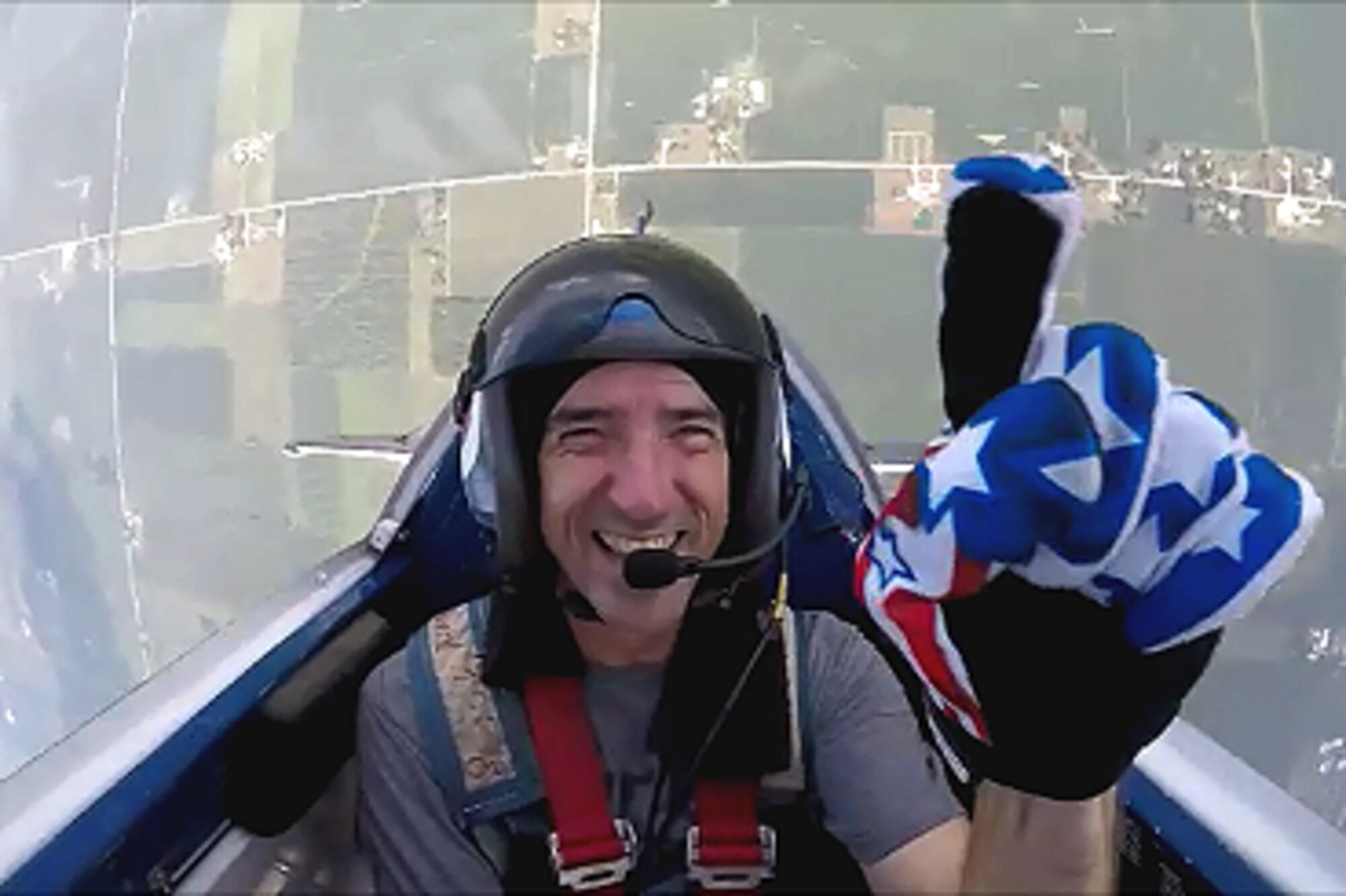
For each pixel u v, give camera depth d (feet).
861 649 6.82
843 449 10.61
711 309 6.20
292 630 7.93
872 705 6.56
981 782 4.25
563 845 5.92
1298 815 5.90
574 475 5.97
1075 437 3.14
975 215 3.41
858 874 6.27
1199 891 5.42
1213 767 6.47
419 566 9.53
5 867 5.22
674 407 6.01
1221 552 3.20
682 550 6.13
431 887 6.12
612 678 6.30
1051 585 3.31
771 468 6.36
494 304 6.83
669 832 6.11
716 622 6.20
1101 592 3.36
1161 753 6.61
